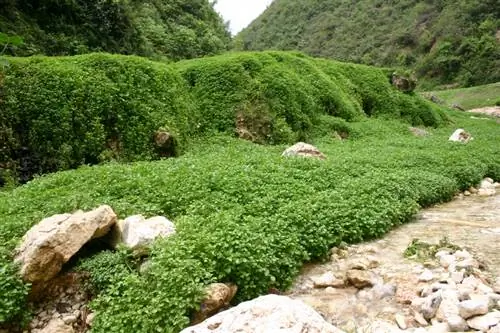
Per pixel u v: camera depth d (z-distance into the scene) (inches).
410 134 1037.8
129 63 732.0
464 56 2849.4
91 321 249.9
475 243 339.9
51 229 275.0
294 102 911.0
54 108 605.9
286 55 1095.6
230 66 901.2
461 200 517.7
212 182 398.0
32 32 1053.2
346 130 952.3
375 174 478.3
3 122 571.8
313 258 311.6
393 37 3380.9
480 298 225.3
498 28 2839.6
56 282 273.0
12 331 247.9
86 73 666.8
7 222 314.0
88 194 370.0
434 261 298.5
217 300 233.1
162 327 217.8
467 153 687.7
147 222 302.2
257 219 313.6
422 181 494.3
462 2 3137.3
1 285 247.0
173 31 1830.7
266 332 164.2
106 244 306.8
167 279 235.0
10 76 605.9
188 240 266.8
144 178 412.2
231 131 808.3
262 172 452.8
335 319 238.1
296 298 262.8
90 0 1240.2
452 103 2146.9
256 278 254.5
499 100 2089.1
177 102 753.0
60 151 587.8
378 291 260.8
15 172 559.2
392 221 387.2
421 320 223.5
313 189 411.8
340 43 3745.1
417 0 3572.8
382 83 1284.4
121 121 655.1
